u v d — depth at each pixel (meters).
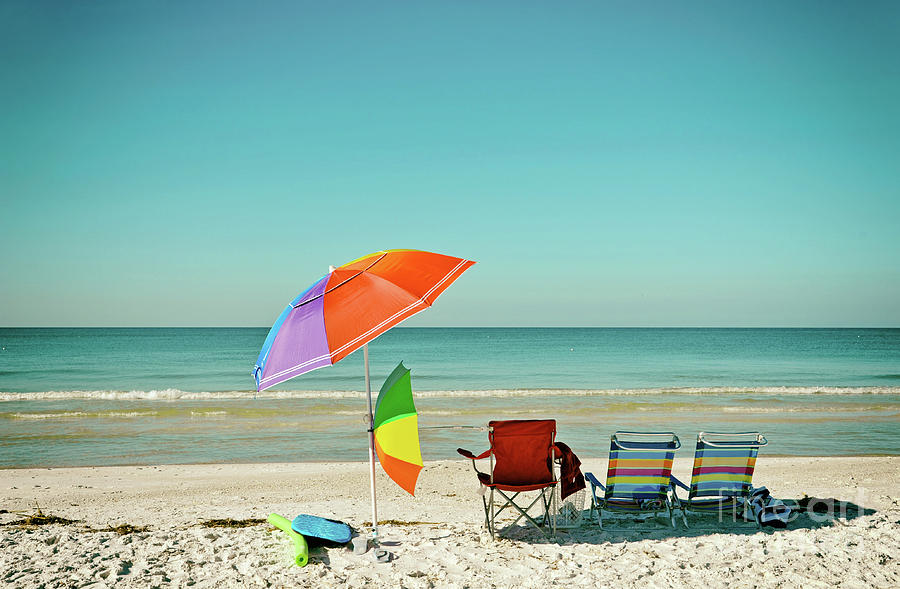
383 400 4.93
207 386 27.08
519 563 4.84
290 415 17.81
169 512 7.95
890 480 9.45
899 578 4.35
